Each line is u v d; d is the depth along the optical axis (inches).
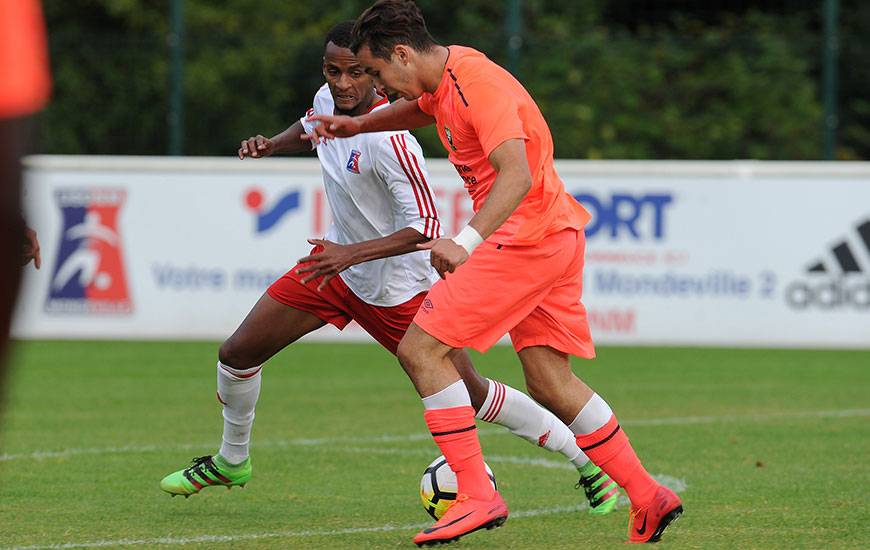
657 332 1946.4
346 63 748.6
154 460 986.7
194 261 1989.4
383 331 792.9
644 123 2448.3
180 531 705.6
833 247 1927.9
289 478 907.4
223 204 1983.3
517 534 697.0
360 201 769.6
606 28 2950.3
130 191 1989.4
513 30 2364.7
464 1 2957.7
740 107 2465.6
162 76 2332.7
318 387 1504.7
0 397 197.8
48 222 1984.5
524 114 631.8
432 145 2469.2
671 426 1195.3
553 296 655.8
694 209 1934.1
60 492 839.7
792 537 684.7
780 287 1935.3
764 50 2459.4
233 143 2383.1
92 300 1999.3
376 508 786.8
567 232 652.1
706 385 1535.4
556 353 665.0
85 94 2330.2
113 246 1993.1
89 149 2337.6
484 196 660.1
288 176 1972.2
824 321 1934.1
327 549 653.3
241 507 788.6
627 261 1948.8
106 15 3105.3
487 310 639.8
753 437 1122.7
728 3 2957.7
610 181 1941.4
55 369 1656.0
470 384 749.9
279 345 766.5
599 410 664.4
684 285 1941.4
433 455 1022.4
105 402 1360.7
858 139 2440.9
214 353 1847.9
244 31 2977.4
